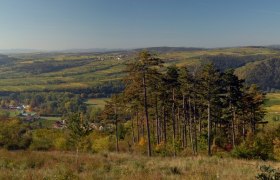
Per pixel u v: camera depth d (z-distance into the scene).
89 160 21.83
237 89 46.78
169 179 12.95
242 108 49.69
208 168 17.28
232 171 15.68
